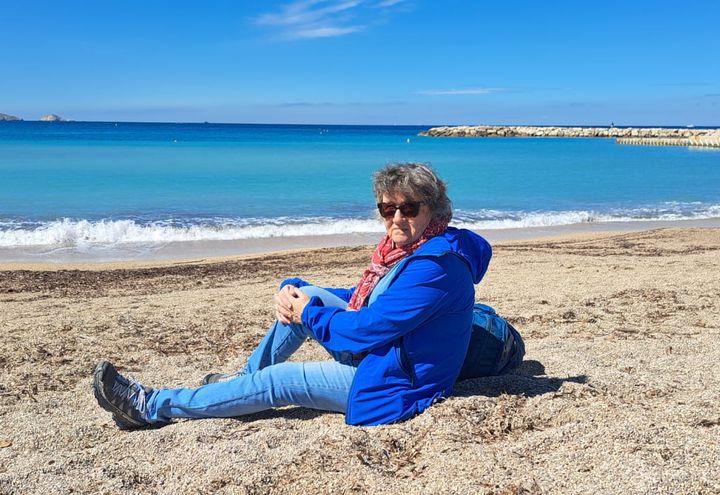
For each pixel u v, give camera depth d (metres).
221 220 19.56
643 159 53.97
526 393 3.72
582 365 4.45
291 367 3.57
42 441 3.53
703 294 7.37
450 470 2.84
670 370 4.33
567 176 36.50
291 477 2.90
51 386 4.61
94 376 3.53
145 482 2.96
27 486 2.94
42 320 7.00
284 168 39.47
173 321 6.83
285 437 3.33
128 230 17.31
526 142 96.38
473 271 3.45
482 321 3.98
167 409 3.66
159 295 8.90
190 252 15.31
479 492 2.65
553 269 10.20
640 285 8.12
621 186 31.20
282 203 23.44
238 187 28.34
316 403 3.57
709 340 5.30
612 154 62.44
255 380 3.58
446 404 3.43
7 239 16.09
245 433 3.47
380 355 3.39
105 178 31.33
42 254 14.70
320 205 23.03
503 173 38.53
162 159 46.56
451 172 39.00
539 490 2.65
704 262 10.57
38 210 20.75
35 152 53.03
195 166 40.28
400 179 3.28
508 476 2.76
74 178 31.05
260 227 18.42
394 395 3.38
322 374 3.52
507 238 17.86
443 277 3.27
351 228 18.61
